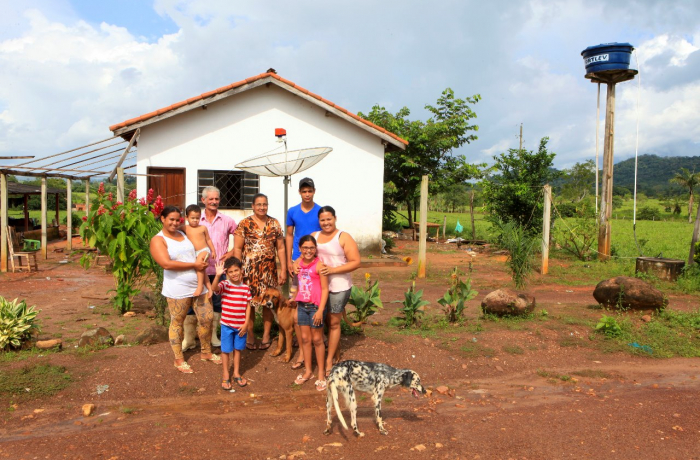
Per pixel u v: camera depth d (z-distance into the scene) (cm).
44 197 1488
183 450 373
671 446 385
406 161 2195
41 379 482
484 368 571
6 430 405
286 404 472
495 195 1908
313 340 505
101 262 1420
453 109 2297
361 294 682
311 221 561
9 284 1076
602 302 797
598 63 1423
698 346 653
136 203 799
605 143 1516
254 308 561
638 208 6450
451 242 2150
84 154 1323
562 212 2042
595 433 407
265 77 1370
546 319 729
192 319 564
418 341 621
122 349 566
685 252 1875
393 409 466
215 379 514
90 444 380
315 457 363
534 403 480
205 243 554
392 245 1914
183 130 1370
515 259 1072
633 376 560
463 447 381
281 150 1437
